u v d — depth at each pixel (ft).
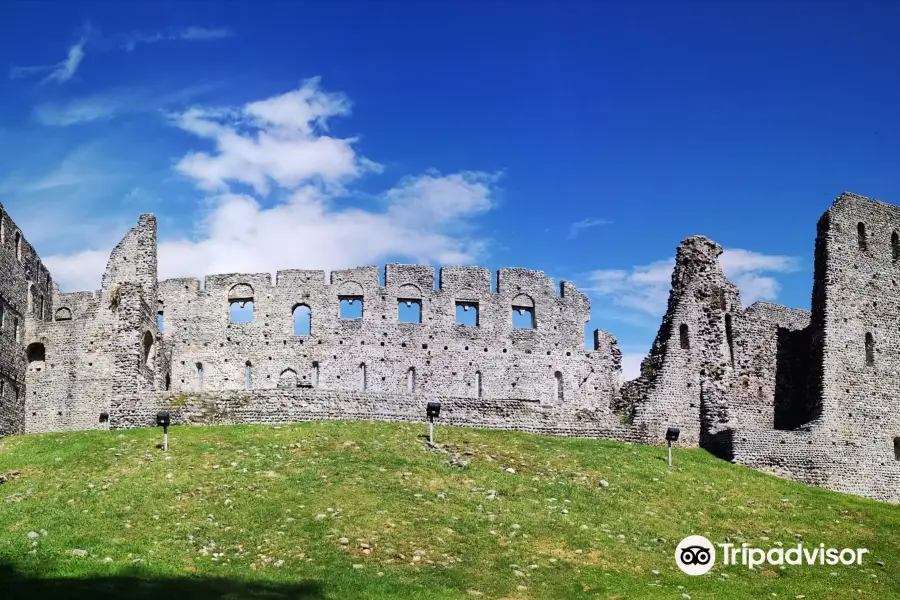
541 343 330.34
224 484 181.98
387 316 321.73
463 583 148.56
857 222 274.36
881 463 258.98
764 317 277.85
